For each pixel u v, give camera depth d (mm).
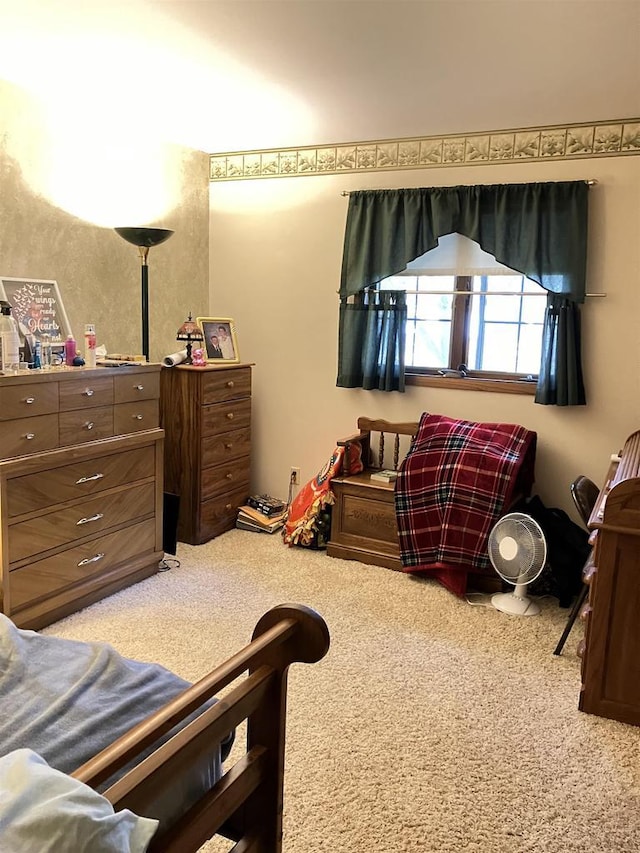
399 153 3934
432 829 1866
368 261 3998
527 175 3637
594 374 3609
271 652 1343
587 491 3086
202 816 1182
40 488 2814
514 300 3846
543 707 2469
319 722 2334
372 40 2527
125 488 3285
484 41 2502
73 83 3100
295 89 3117
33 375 2730
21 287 3205
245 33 2496
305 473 4512
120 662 1587
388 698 2496
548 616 3221
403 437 4109
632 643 2338
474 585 3523
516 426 3615
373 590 3463
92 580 3154
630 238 3461
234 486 4305
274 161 4316
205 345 4176
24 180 3219
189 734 1111
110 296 3789
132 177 3867
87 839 857
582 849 1815
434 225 3814
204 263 4574
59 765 1212
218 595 3330
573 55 2611
